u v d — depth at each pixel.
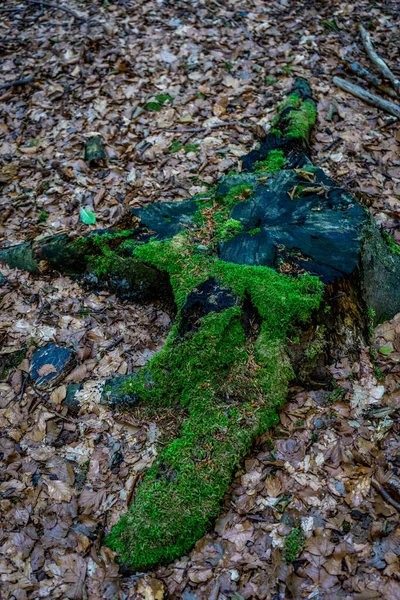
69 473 1.75
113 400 1.87
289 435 1.76
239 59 3.16
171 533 1.60
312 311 1.79
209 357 1.78
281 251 1.89
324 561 1.55
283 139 2.51
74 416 1.88
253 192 2.10
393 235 2.25
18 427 1.86
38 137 2.86
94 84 3.08
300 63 3.10
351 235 1.89
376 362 1.91
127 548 1.60
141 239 2.09
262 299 1.80
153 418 1.83
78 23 3.54
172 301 2.10
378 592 1.50
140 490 1.68
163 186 2.53
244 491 1.68
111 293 2.19
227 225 2.00
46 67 3.23
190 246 2.00
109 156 2.71
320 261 1.85
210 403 1.77
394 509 1.62
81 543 1.63
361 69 3.00
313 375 1.85
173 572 1.58
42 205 2.53
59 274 2.25
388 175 2.50
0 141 2.86
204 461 1.68
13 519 1.68
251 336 1.82
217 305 1.82
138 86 3.04
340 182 2.46
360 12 3.49
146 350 2.02
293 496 1.67
